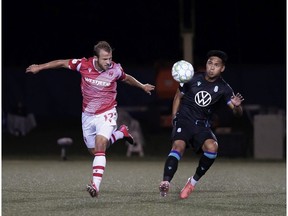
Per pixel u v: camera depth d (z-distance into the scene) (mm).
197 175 35594
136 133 85000
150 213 30844
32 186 42281
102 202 34250
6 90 112438
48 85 114500
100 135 34500
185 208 32469
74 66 35062
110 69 35094
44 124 109875
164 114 102438
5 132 102000
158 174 53531
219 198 36500
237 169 61938
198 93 34844
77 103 115062
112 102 35531
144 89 36625
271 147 81875
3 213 30859
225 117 86188
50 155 86750
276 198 36750
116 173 54781
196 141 35125
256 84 115000
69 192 38750
